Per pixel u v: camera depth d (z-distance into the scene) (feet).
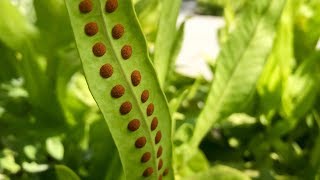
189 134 0.37
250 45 0.36
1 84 0.42
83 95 0.43
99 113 0.40
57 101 0.40
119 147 0.26
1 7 0.37
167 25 0.31
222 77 0.36
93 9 0.23
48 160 0.39
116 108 0.25
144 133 0.27
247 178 0.29
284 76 0.44
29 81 0.39
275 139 0.44
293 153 0.43
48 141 0.38
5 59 0.42
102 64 0.24
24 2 0.43
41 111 0.40
